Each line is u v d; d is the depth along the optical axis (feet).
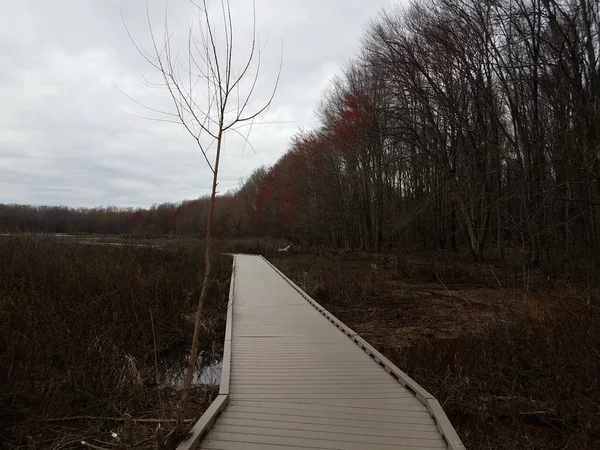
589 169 40.14
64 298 26.32
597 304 22.44
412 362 21.95
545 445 13.88
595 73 42.42
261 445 11.04
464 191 63.00
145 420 14.35
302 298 36.17
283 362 18.52
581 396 15.30
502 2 50.72
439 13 59.16
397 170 94.94
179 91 15.88
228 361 18.26
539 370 19.51
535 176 49.19
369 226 106.11
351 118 82.79
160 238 114.42
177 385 19.17
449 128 68.44
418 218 82.17
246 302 34.35
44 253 42.73
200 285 37.76
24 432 12.92
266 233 150.51
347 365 18.12
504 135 54.39
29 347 16.14
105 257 45.42
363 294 40.65
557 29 45.47
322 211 115.44
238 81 11.66
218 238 144.87
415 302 39.19
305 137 126.72
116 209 183.52
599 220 49.14
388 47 65.57
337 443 11.17
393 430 11.96
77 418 14.08
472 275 50.52
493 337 22.57
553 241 51.60
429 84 64.90
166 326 26.96
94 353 18.10
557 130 44.29
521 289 39.93
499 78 52.95
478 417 15.85
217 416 12.82
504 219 55.11
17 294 24.89
